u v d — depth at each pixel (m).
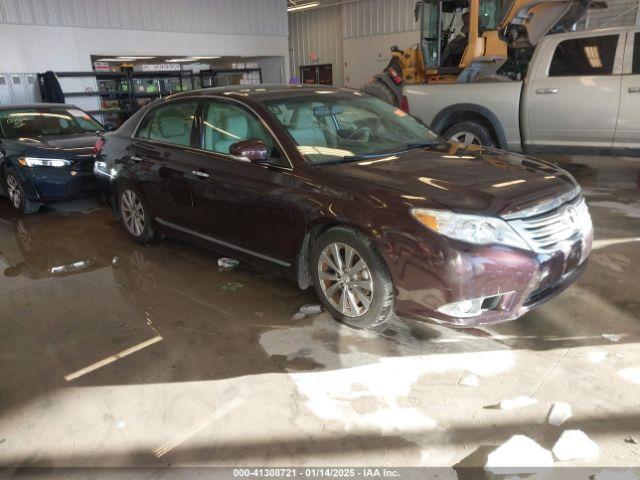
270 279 4.09
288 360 2.93
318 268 3.29
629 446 2.15
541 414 2.38
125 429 2.45
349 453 2.21
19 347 3.24
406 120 4.25
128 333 3.34
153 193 4.52
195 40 14.74
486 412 2.41
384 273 2.94
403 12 19.28
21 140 6.39
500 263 2.66
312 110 3.79
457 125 7.25
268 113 3.61
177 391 2.71
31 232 5.70
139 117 4.81
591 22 14.23
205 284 4.05
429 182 2.96
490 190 2.85
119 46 13.21
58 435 2.44
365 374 2.75
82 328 3.44
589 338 2.97
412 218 2.75
